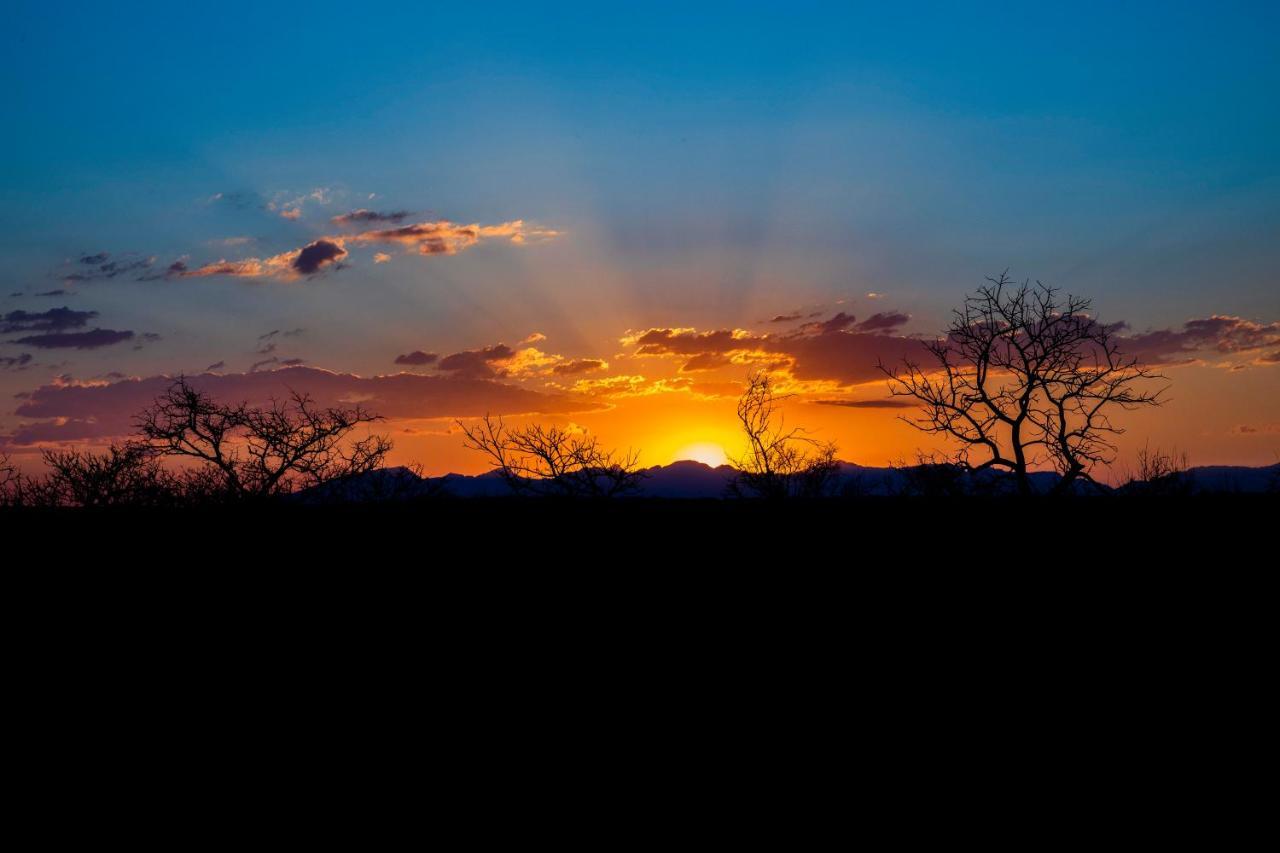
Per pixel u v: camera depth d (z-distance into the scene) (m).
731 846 9.85
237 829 10.46
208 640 17.88
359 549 22.64
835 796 11.16
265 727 13.78
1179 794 10.91
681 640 17.50
